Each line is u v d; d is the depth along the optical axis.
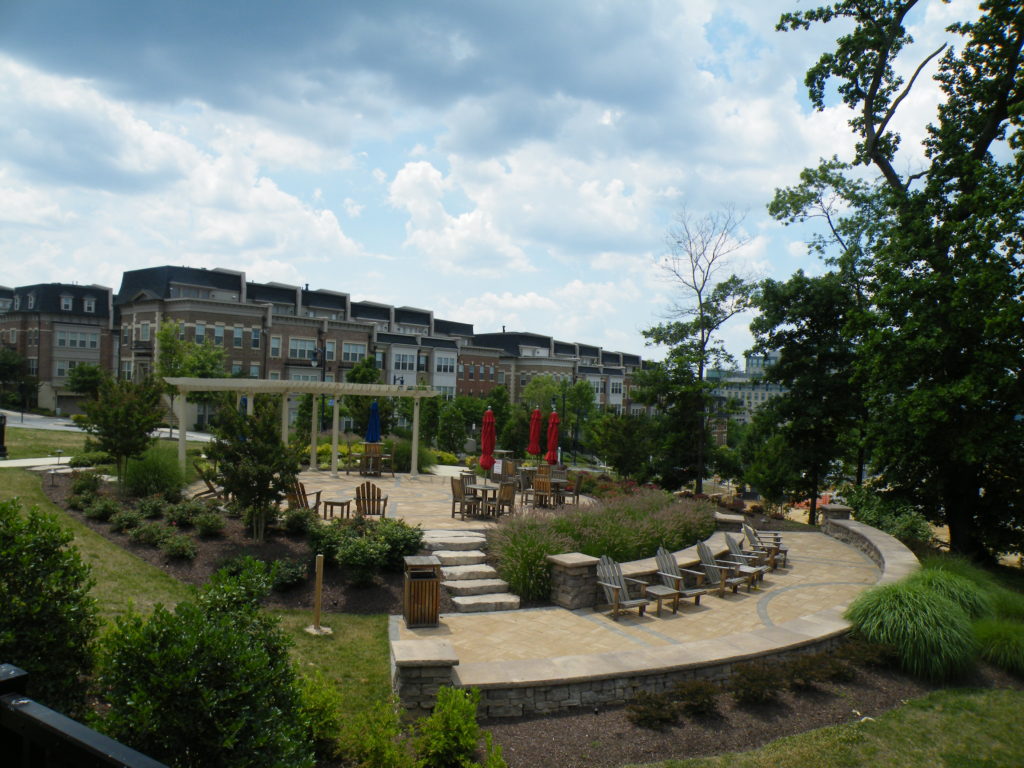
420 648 7.88
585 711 8.08
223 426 13.77
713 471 36.84
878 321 20.22
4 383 62.09
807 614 11.89
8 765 2.57
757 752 7.58
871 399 20.83
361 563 11.79
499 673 8.06
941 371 19.42
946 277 18.84
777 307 27.28
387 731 6.34
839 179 27.31
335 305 65.31
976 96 19.77
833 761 7.51
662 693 8.41
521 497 20.92
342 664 9.01
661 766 7.13
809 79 22.23
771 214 28.78
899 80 21.98
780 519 22.66
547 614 11.33
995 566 21.14
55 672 6.01
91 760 2.24
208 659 4.93
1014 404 18.03
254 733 5.01
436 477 26.89
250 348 52.75
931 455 20.03
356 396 35.03
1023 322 16.95
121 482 17.73
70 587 6.29
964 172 19.36
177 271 53.81
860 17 20.91
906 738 8.14
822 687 9.12
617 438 31.20
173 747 4.76
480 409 58.38
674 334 31.50
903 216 20.50
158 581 11.62
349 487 22.44
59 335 62.16
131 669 4.93
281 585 11.58
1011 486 20.45
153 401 18.97
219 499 17.05
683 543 15.86
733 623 11.27
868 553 17.11
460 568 12.66
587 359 103.00
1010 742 8.20
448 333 81.06
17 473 20.20
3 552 5.91
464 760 6.45
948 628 9.88
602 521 14.39
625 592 11.65
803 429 27.52
